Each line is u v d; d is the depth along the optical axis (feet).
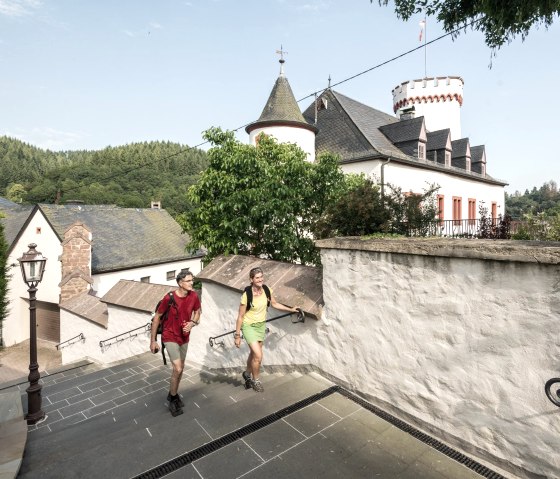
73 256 52.37
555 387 7.70
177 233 80.33
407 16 16.85
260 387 13.93
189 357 24.21
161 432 11.12
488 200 96.37
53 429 15.43
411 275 10.69
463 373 9.47
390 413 11.60
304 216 28.30
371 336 12.14
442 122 95.96
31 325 17.98
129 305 32.01
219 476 8.74
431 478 8.42
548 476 7.82
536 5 12.85
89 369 33.91
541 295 7.78
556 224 23.47
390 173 63.36
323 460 9.19
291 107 61.62
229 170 26.81
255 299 13.98
